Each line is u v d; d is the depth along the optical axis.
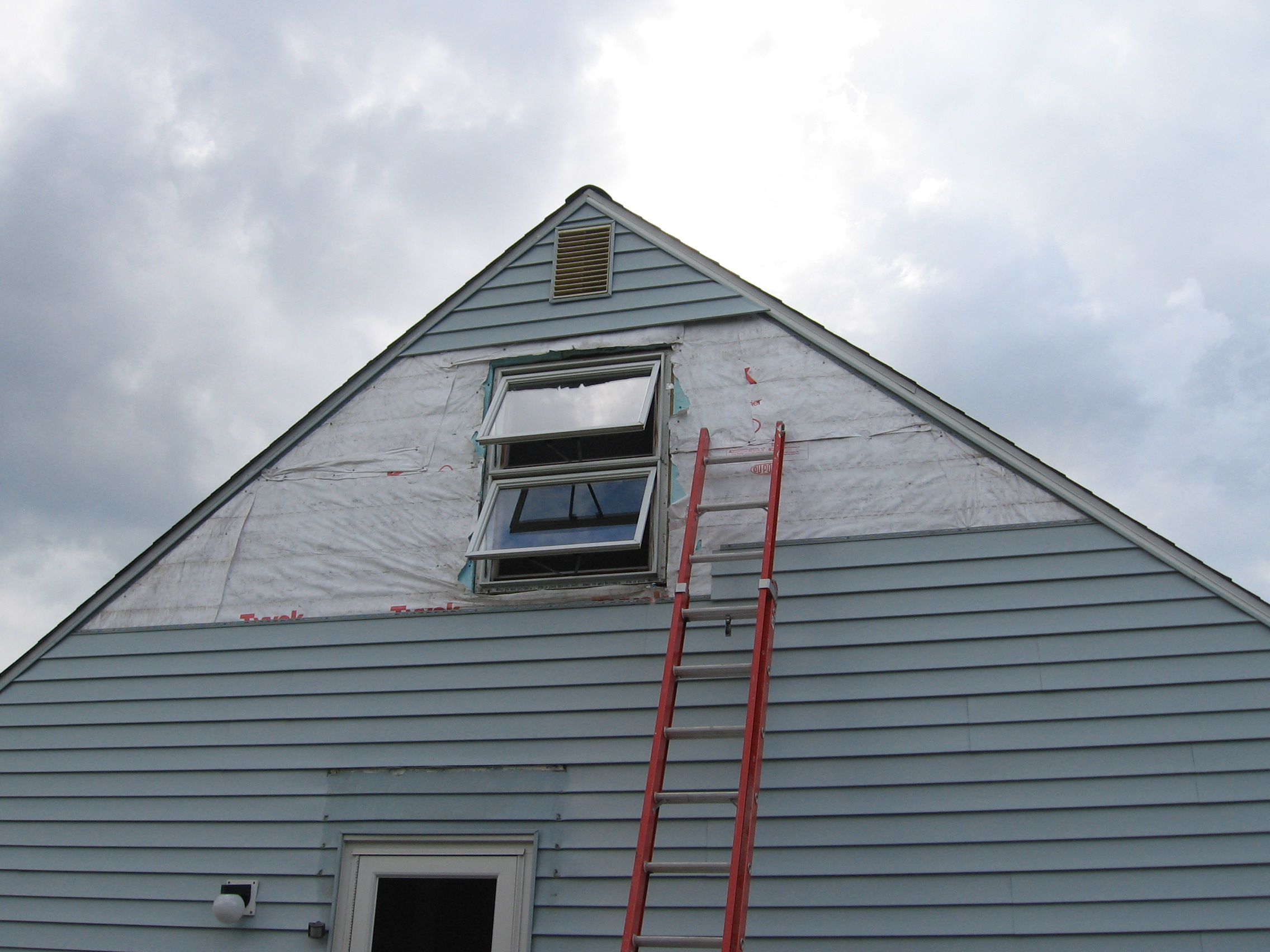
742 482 5.79
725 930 4.00
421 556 6.07
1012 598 5.18
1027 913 4.60
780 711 5.19
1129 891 4.54
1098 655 4.97
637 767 5.27
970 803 4.83
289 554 6.27
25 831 5.86
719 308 6.30
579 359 6.45
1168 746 4.74
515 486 6.12
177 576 6.38
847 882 4.81
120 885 5.63
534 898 5.12
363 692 5.78
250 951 5.33
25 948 5.57
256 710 5.88
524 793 5.34
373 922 5.29
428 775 5.50
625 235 6.68
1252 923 4.38
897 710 5.08
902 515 5.50
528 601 5.77
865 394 5.85
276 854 5.51
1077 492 5.31
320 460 6.51
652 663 5.46
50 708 6.17
